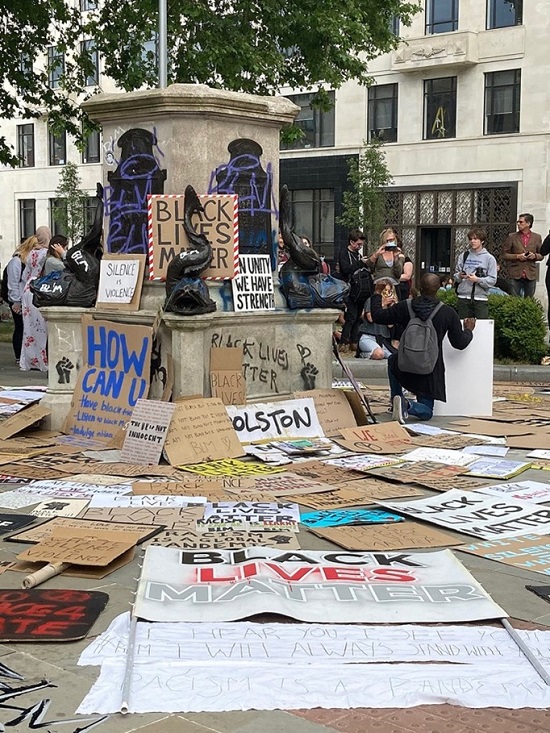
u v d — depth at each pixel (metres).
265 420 7.60
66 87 18.16
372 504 5.82
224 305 7.60
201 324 7.23
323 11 16.52
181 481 6.27
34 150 44.22
